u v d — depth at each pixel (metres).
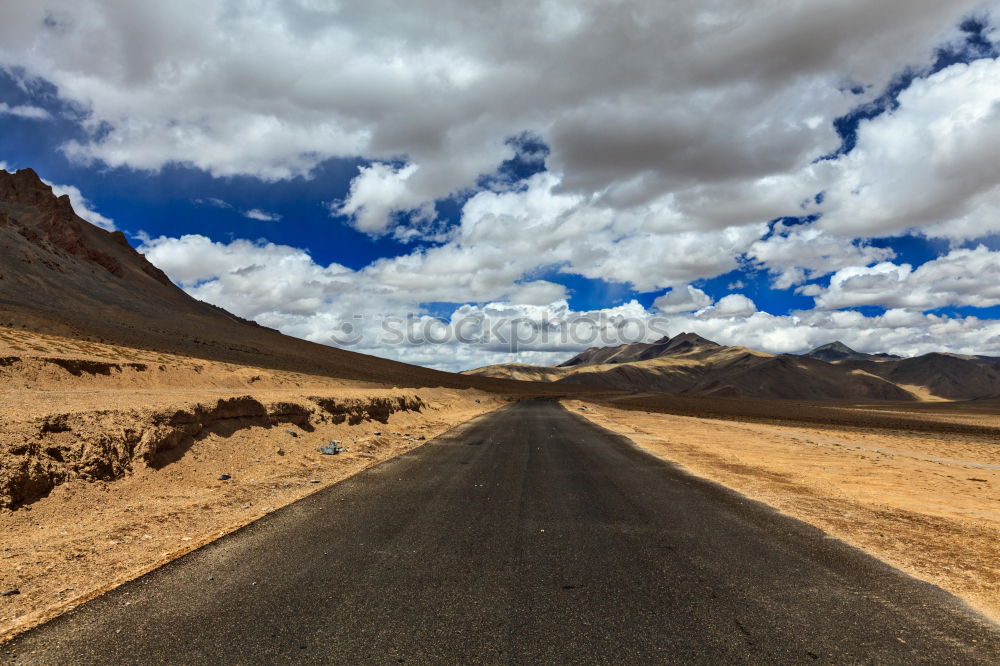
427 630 3.60
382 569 4.84
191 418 10.30
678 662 3.20
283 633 3.53
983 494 10.38
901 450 22.31
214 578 4.56
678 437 20.59
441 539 5.84
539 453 14.15
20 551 5.22
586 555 5.32
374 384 77.88
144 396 13.96
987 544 5.99
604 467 11.66
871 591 4.43
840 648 3.41
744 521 6.82
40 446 7.11
